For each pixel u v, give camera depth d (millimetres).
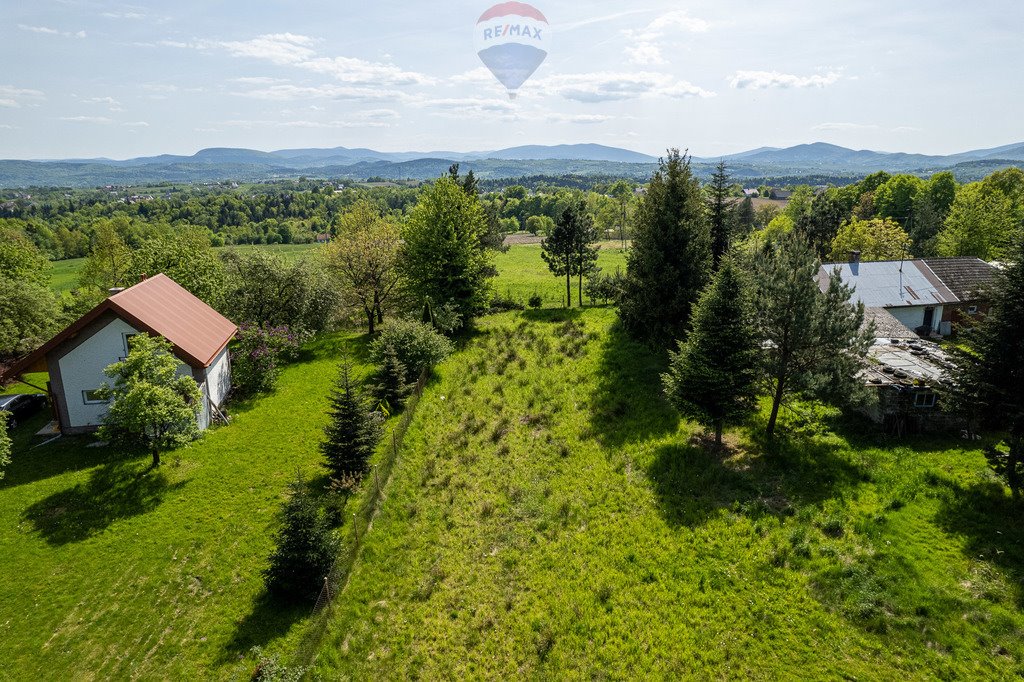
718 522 19109
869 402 23297
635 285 36031
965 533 17781
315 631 14359
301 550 16094
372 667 14195
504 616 15695
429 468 23406
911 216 81375
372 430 23016
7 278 39781
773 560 17125
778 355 24469
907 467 21688
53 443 25906
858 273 42469
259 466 23875
